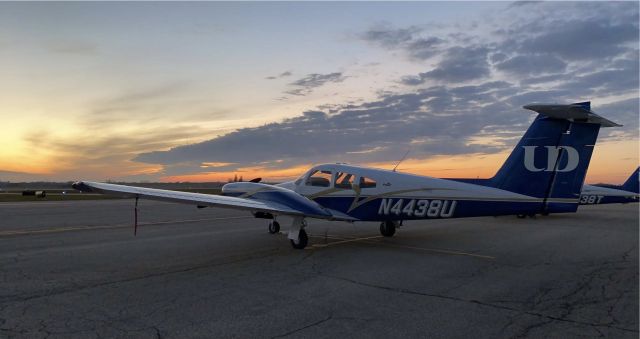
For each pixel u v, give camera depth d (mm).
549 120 8453
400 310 4738
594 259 7922
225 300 5117
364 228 12930
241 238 10594
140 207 22844
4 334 3941
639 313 4660
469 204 8648
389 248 9195
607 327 4207
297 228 9062
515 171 8688
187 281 6078
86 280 6105
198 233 11562
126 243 9695
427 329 4133
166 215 17719
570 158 8312
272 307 4844
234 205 8539
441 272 6738
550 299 5203
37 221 14586
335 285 5871
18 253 8328
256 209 8562
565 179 8352
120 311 4664
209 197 8781
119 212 18984
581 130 8273
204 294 5387
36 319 4379
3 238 10391
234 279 6219
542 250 8961
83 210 20031
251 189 10172
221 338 3877
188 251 8672
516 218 17562
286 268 7027
